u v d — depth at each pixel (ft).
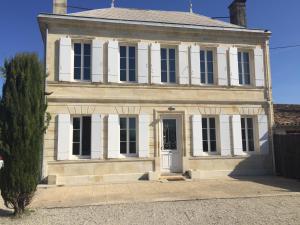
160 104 41.06
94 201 27.22
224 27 43.78
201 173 40.81
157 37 42.11
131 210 23.91
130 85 40.57
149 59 41.60
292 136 39.70
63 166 37.60
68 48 39.29
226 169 41.98
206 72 43.80
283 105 51.93
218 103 42.70
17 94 22.67
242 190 31.53
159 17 46.42
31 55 23.82
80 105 38.88
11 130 22.35
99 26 40.32
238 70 44.62
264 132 43.68
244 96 43.86
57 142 37.68
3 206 26.18
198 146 41.39
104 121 39.42
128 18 43.83
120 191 32.01
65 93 38.78
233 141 42.57
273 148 43.62
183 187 33.81
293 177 39.42
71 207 25.08
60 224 20.66
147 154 39.91
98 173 38.37
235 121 42.88
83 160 38.14
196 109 41.98
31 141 22.90
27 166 22.56
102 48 40.32
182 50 42.55
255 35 44.96
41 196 29.78
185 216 22.12
